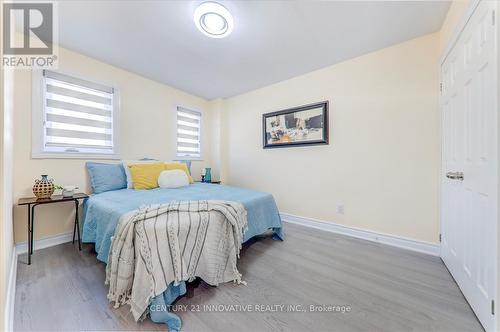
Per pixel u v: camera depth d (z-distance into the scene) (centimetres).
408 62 214
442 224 190
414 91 211
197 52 235
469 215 132
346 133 256
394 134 223
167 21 183
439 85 196
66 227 226
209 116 407
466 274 136
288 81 310
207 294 141
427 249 204
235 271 156
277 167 327
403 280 158
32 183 204
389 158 226
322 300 136
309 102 288
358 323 117
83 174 239
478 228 120
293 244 227
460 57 147
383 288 149
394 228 224
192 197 201
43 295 136
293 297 139
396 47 220
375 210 236
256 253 205
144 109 301
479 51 120
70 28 192
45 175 199
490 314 106
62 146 228
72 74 230
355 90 248
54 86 221
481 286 116
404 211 218
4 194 108
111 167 247
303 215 297
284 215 317
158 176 266
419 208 210
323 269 175
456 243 155
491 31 106
